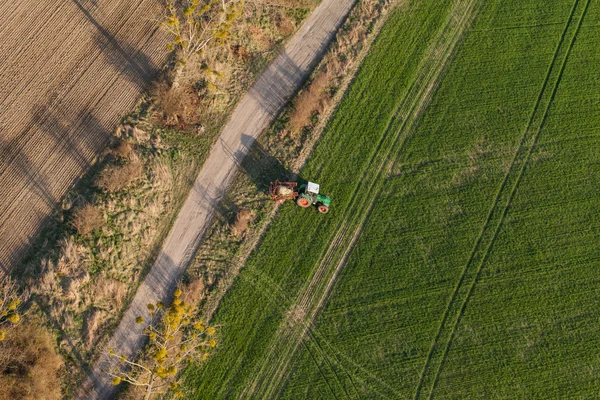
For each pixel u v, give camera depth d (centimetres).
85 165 2981
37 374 2522
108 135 3059
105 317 2764
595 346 2933
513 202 3170
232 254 2959
